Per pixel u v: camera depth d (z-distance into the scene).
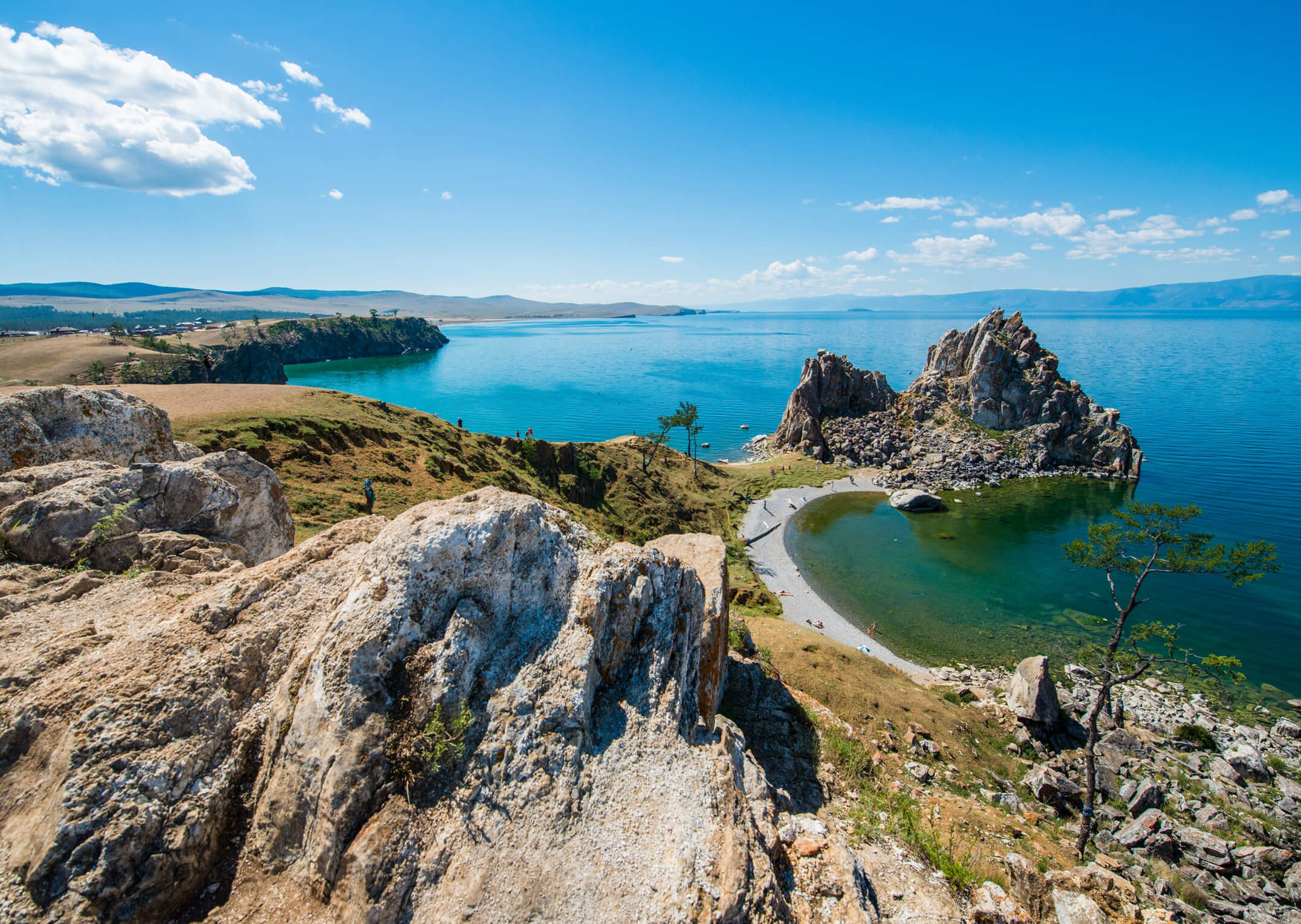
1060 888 18.03
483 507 15.27
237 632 13.95
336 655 12.52
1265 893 29.31
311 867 11.16
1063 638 65.75
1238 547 32.56
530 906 11.07
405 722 12.37
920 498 110.31
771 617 64.81
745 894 11.92
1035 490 123.62
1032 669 44.84
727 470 130.12
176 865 10.60
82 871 9.92
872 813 21.92
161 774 11.07
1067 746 42.62
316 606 15.05
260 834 11.69
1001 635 66.19
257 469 25.64
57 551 18.75
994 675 57.72
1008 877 18.69
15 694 12.34
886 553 90.69
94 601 16.59
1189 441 159.00
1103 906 17.45
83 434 24.20
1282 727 48.78
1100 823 34.69
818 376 158.25
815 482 126.94
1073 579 81.50
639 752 13.93
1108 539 36.56
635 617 15.94
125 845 10.19
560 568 15.52
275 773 11.98
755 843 13.23
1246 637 65.88
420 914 10.66
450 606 13.95
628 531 88.81
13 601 15.98
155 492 21.92
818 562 86.94
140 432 26.59
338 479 58.03
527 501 16.09
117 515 19.66
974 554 90.44
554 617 14.94
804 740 26.83
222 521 23.09
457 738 12.41
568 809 12.37
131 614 15.32
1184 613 71.19
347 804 11.25
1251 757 41.75
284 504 26.81
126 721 11.41
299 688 12.70
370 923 10.39
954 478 129.25
